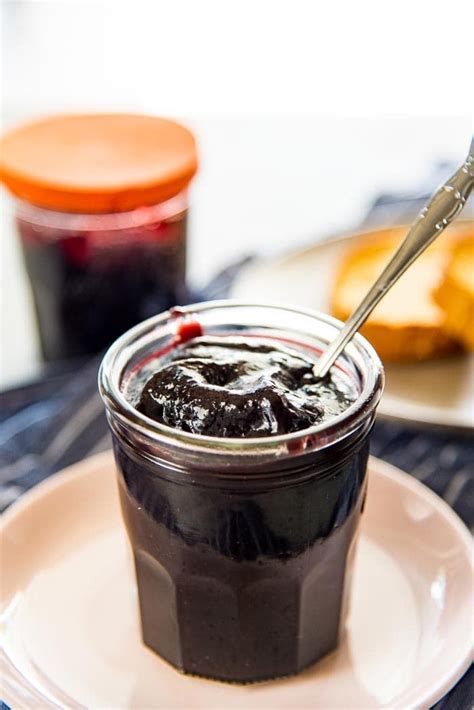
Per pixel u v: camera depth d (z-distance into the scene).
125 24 1.20
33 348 0.71
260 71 1.08
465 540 0.54
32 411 0.63
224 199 0.84
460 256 0.68
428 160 0.89
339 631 0.51
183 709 0.50
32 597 0.53
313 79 1.06
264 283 0.70
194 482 0.47
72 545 0.55
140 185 0.64
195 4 1.25
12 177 0.65
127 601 0.53
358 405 0.47
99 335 0.69
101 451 0.61
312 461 0.47
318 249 0.73
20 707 0.49
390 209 0.80
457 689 0.51
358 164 0.89
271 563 0.49
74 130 0.70
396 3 1.23
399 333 0.65
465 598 0.52
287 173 0.88
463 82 1.05
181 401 0.48
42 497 0.56
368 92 1.03
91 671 0.51
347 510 0.49
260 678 0.51
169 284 0.69
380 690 0.50
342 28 1.20
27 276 0.69
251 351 0.51
